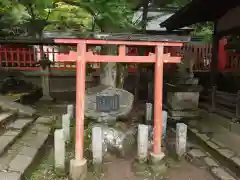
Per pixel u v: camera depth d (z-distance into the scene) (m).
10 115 7.15
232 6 8.77
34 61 13.62
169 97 8.95
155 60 4.98
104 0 6.65
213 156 5.79
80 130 4.68
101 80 7.40
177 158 5.71
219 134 6.81
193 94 8.48
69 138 6.44
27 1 9.81
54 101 11.83
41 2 9.70
